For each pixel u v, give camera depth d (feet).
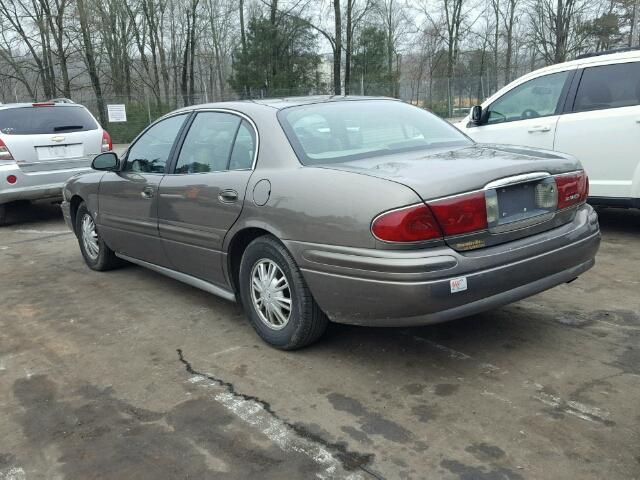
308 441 9.05
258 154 12.21
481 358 11.52
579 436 8.79
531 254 10.56
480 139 23.35
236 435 9.32
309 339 11.80
